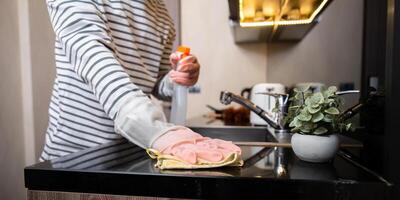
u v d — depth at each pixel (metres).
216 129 1.25
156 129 0.54
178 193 0.44
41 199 0.47
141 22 0.90
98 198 0.46
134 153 0.61
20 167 1.54
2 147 1.40
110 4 0.79
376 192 0.42
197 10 2.60
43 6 1.67
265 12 1.39
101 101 0.57
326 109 0.51
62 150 0.82
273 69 2.35
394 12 0.44
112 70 0.58
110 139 0.81
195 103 2.62
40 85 1.65
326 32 1.54
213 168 0.49
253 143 0.78
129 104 0.55
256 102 1.33
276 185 0.43
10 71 1.46
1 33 1.39
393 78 0.45
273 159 0.58
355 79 1.06
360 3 1.02
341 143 0.67
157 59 1.00
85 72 0.60
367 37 0.77
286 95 0.95
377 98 0.55
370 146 0.59
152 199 0.45
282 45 2.25
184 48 0.92
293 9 1.32
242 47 2.58
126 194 0.46
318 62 1.70
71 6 0.65
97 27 0.65
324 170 0.49
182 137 0.54
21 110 1.56
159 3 1.06
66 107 0.78
